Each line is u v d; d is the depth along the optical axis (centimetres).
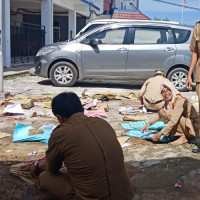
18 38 1844
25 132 544
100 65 1016
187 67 1004
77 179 279
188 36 1007
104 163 271
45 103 781
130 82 1204
